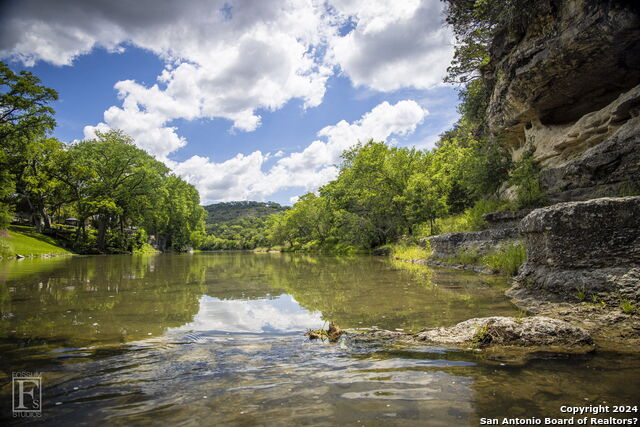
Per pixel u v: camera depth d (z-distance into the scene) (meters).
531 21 10.60
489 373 2.46
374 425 1.74
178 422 1.80
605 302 4.08
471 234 11.70
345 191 37.38
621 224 4.30
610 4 8.02
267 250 71.69
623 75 9.59
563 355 2.85
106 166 39.62
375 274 10.52
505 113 13.70
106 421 1.81
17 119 25.17
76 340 3.60
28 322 4.44
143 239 50.03
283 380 2.40
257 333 3.92
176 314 5.01
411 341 3.44
